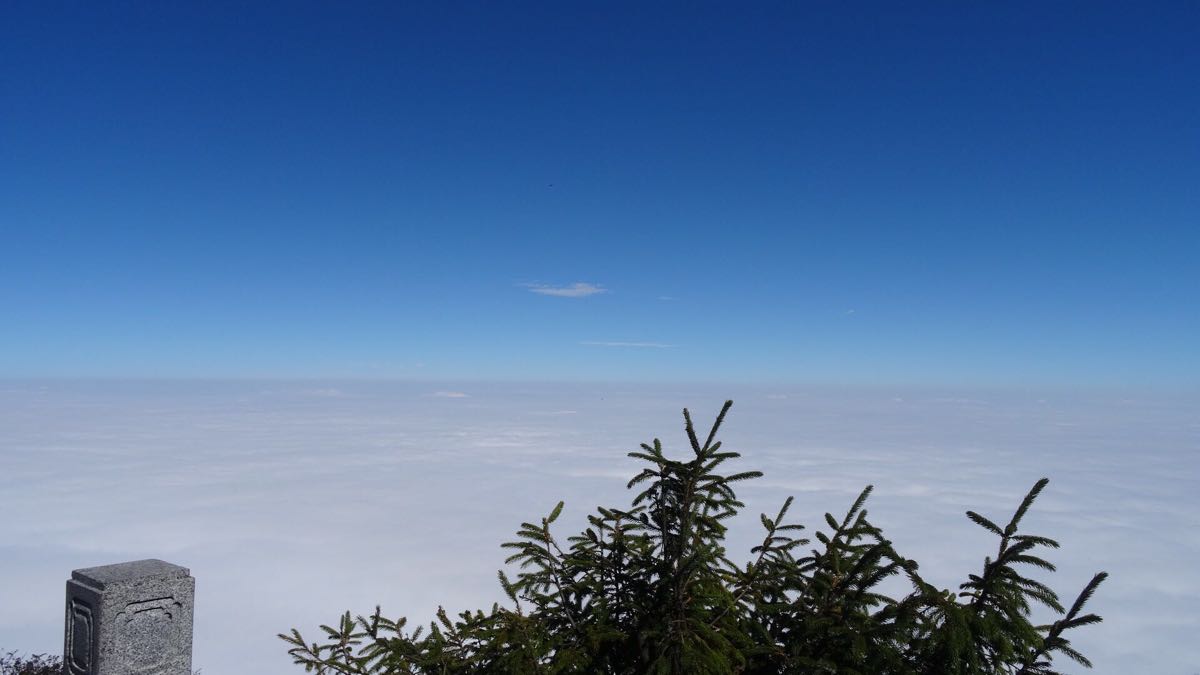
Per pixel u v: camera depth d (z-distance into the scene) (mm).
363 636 3684
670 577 3473
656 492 3578
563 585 3736
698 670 3166
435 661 3371
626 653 3553
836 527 3590
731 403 3365
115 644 4938
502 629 3447
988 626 2777
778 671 3393
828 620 3201
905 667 2924
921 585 2992
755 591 3656
